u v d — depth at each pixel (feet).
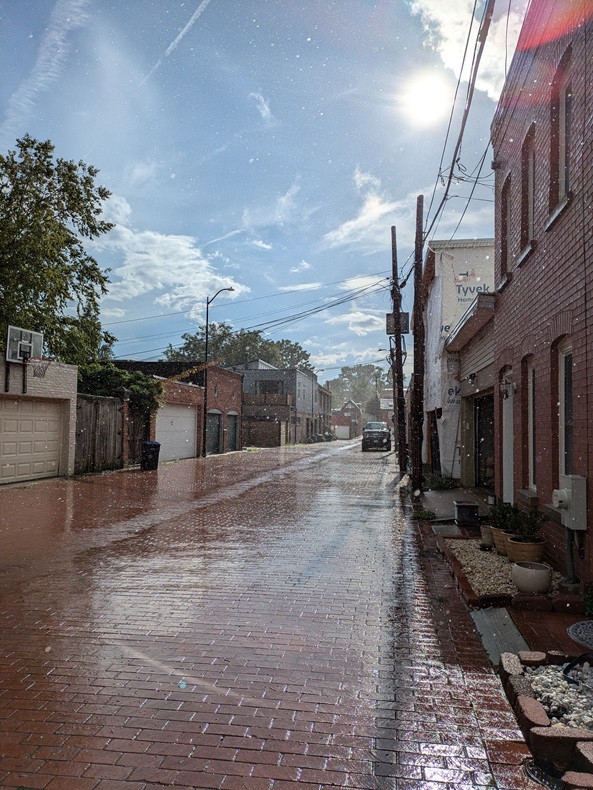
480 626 16.60
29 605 18.21
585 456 18.07
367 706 11.93
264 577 21.77
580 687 11.97
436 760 10.04
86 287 64.34
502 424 34.17
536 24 24.17
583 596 17.21
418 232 48.06
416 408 47.44
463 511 32.01
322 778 9.52
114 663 13.87
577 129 19.36
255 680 13.04
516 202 29.01
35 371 51.06
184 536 29.60
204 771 9.67
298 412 173.99
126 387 69.72
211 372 99.96
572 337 19.45
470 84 22.44
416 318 48.01
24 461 51.26
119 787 9.22
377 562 24.30
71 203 58.49
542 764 9.95
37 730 10.86
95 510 37.83
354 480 60.49
